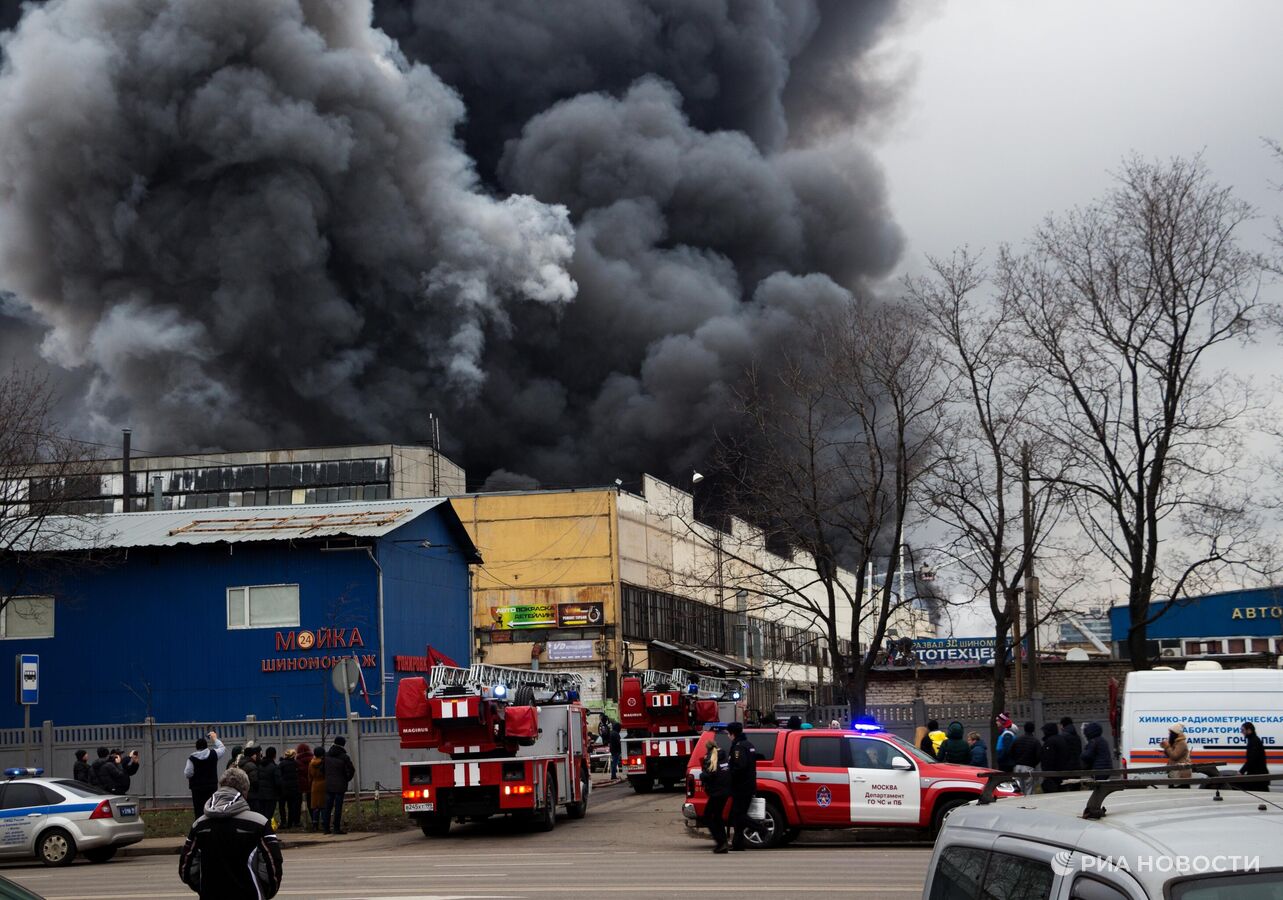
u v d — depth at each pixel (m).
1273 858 3.76
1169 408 31.50
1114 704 30.66
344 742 25.05
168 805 31.94
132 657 39.38
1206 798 4.62
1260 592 52.09
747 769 19.12
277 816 25.70
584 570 64.25
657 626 68.62
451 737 23.25
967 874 4.90
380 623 38.97
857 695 35.19
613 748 41.03
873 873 15.57
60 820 21.17
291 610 39.25
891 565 35.31
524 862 18.33
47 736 32.53
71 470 43.53
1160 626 53.69
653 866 17.17
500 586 64.81
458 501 65.88
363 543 39.34
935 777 19.33
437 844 22.22
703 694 35.69
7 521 36.91
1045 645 57.84
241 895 8.15
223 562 39.56
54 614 39.81
